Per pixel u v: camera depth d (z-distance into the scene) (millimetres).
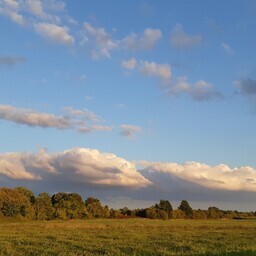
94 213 189000
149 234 76375
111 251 46469
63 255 42531
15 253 44781
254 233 80375
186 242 58156
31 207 161250
